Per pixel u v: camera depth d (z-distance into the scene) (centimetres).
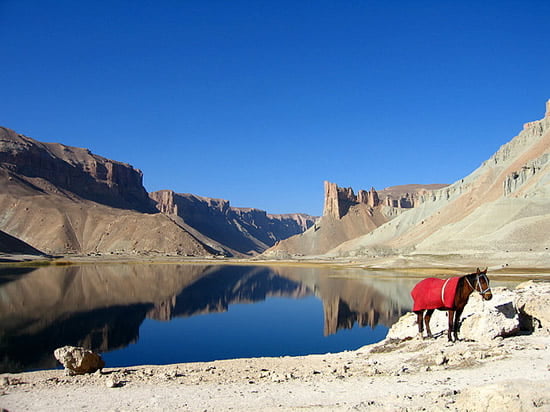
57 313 5378
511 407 974
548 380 1224
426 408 1059
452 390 1202
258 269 16138
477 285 1838
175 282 10331
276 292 8475
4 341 3806
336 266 16825
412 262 13200
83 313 5459
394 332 2353
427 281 1989
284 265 19162
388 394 1268
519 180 18525
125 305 6328
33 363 3048
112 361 3177
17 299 6475
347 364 1883
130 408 1277
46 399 1422
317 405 1209
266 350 3547
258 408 1215
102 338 4047
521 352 1595
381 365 1709
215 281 10875
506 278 7644
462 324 1958
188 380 1709
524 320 2005
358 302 6456
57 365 2988
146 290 8419
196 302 6950
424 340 1991
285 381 1586
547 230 12038
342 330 4456
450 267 11394
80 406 1320
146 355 3384
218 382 1641
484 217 14925
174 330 4512
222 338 4094
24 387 1623
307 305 6475
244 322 5075
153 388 1548
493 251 12044
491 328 1830
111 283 9450
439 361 1579
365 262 17600
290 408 1188
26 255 19125
